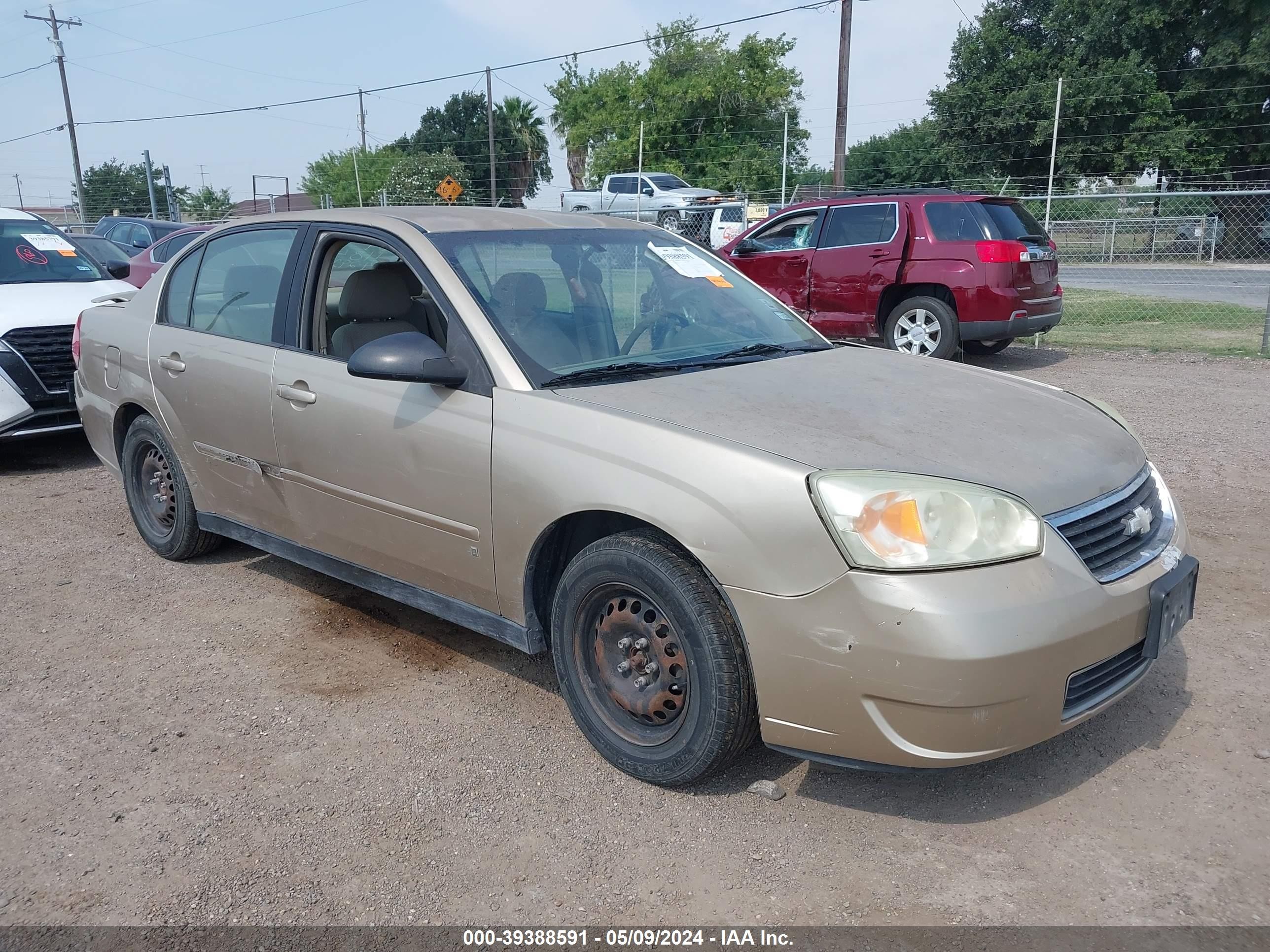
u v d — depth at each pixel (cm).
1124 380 977
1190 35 3612
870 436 279
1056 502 265
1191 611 300
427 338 329
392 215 382
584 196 2900
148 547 523
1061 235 2600
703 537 263
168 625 423
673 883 255
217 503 446
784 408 297
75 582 474
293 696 358
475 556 326
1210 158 3628
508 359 321
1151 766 302
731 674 268
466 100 7006
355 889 254
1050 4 3912
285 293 399
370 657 390
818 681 252
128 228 1788
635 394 307
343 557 385
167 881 258
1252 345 1195
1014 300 979
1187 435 727
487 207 419
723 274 425
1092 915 239
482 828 279
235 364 409
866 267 1043
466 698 355
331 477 370
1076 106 3691
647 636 290
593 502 285
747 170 3797
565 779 303
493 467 311
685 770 282
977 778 299
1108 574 267
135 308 490
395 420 341
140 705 353
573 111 4228
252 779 304
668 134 3975
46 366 666
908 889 251
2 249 771
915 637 238
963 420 300
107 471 692
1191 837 268
